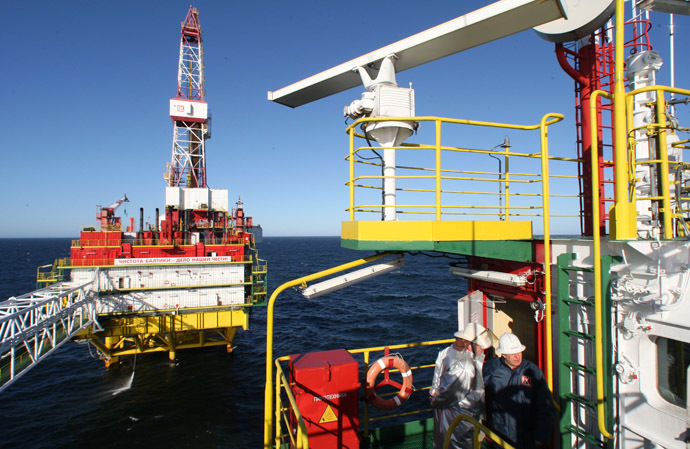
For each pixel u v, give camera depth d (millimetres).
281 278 64750
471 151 4379
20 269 80562
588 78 6316
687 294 2598
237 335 32938
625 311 3148
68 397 21297
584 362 3811
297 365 5086
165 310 24922
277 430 4859
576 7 5891
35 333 15516
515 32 4508
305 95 6207
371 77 5273
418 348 25219
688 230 3135
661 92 3342
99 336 23984
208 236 31438
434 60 5145
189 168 37625
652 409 2871
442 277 67812
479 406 4457
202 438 17094
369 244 3980
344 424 5090
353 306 42500
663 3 4516
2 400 20828
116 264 24141
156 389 22281
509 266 4973
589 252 3805
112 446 16562
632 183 3379
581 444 3826
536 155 4887
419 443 5504
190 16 39656
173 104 36750
